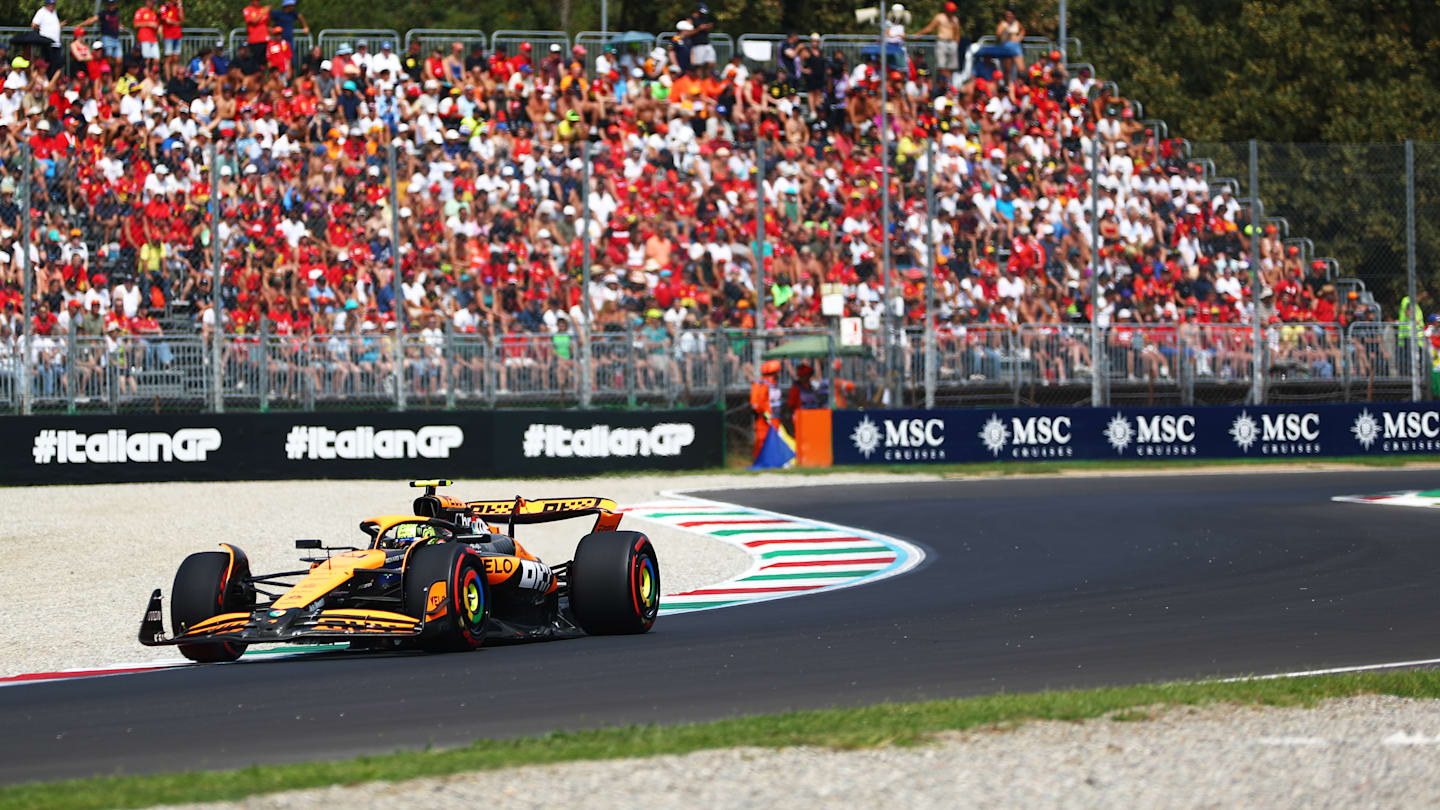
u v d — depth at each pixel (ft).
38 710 97.71
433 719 89.61
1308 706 88.63
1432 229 349.41
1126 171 361.30
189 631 113.70
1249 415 329.31
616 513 138.31
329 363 286.25
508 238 317.83
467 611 116.67
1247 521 226.38
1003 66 394.11
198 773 71.20
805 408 310.65
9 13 460.55
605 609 127.65
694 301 323.37
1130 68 558.56
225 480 280.51
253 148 317.22
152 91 336.90
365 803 65.05
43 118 321.52
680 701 95.81
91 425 276.62
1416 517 229.86
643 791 67.72
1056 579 170.50
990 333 318.45
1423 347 339.98
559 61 362.94
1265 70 546.26
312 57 350.43
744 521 228.63
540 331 314.76
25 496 252.62
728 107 365.40
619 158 340.18
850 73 393.29
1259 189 358.64
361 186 315.37
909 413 311.47
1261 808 66.95
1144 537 208.85
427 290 311.27
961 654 116.67
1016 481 287.89
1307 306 355.15
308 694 99.81
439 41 380.17
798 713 85.92
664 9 540.93
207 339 282.15
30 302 279.90
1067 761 74.33
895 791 68.39
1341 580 166.50
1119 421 322.75
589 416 293.64
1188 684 95.81
